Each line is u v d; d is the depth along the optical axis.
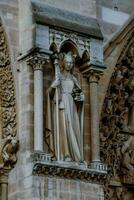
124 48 28.89
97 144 25.05
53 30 24.84
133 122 29.44
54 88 24.53
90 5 26.73
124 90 29.00
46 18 24.80
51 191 23.42
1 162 24.25
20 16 25.42
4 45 25.06
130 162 28.73
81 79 25.84
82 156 24.52
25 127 23.98
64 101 24.59
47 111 24.38
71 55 25.31
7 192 24.22
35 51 24.14
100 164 24.78
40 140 23.59
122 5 29.25
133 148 29.03
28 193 23.22
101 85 27.55
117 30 28.73
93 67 25.53
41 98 24.06
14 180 24.05
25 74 24.52
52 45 24.78
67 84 24.92
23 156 23.84
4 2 25.36
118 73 28.50
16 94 24.61
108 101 27.91
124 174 28.42
